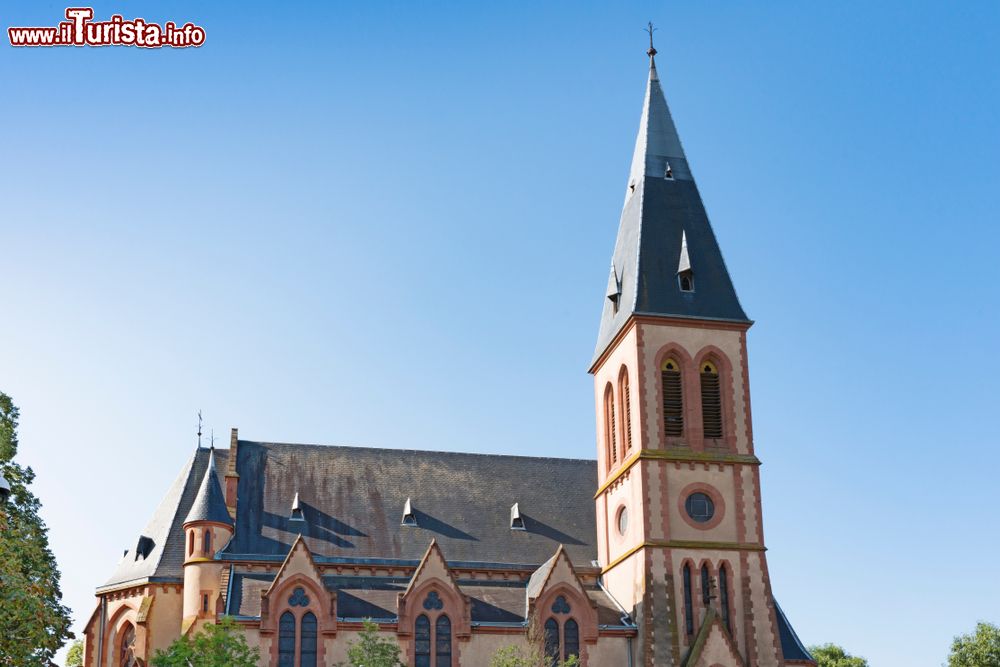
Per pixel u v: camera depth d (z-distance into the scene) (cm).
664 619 7031
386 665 6253
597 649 7062
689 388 7619
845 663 13300
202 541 7344
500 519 8275
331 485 8194
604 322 8344
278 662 6738
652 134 8475
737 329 7819
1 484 3909
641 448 7425
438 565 7138
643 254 7925
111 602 7744
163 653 6216
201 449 8281
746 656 7075
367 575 7662
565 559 7231
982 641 10988
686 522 7319
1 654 4541
